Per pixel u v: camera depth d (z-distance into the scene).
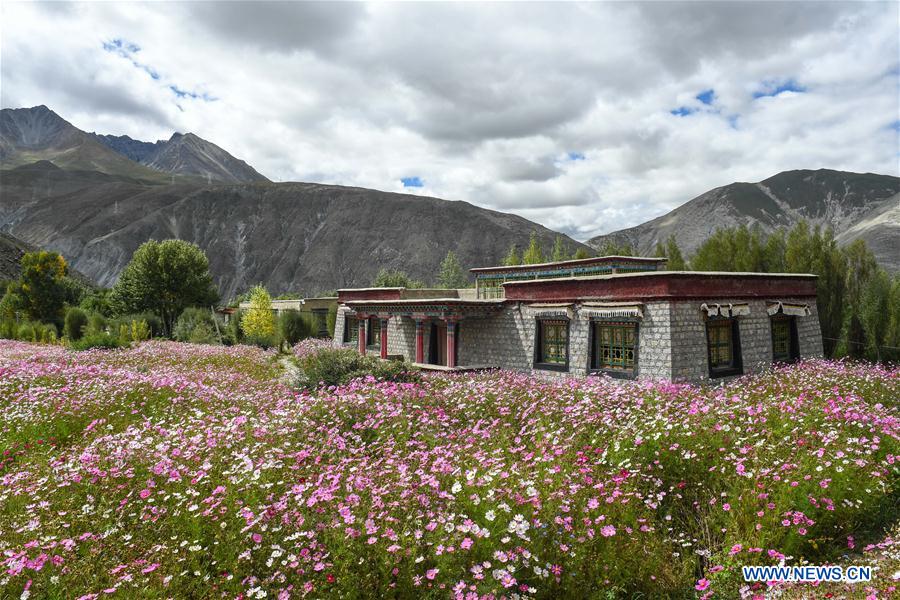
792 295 21.22
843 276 23.92
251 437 9.50
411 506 6.36
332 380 17.34
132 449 8.36
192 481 7.11
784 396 11.60
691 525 7.24
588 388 12.59
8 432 10.86
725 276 18.73
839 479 6.99
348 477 7.30
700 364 17.77
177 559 5.77
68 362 22.05
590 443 9.21
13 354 25.67
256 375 22.83
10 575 5.29
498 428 10.70
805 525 6.41
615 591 5.98
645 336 17.88
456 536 5.74
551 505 6.46
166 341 36.91
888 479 7.77
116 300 54.72
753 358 19.31
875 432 8.75
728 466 7.77
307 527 6.07
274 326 41.62
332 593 5.30
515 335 22.91
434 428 10.57
